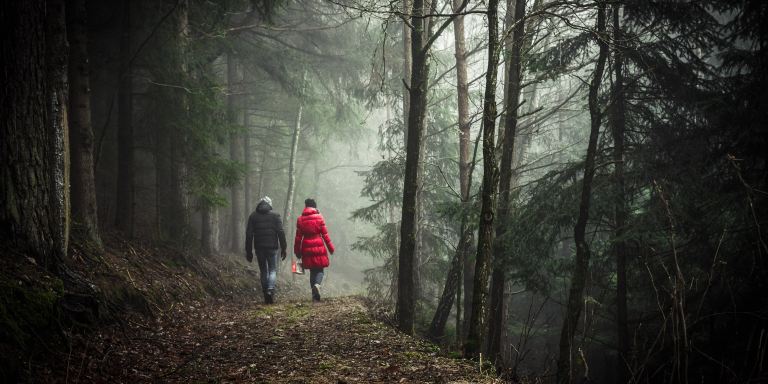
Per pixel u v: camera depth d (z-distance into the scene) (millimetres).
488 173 5375
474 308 5391
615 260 9203
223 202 10938
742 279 6891
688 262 7551
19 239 5262
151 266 9016
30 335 4285
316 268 10000
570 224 8305
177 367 4895
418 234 13352
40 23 5426
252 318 7660
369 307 9617
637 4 7406
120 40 10977
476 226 8531
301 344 5887
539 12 5926
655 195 7852
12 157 5242
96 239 7816
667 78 7891
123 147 10031
